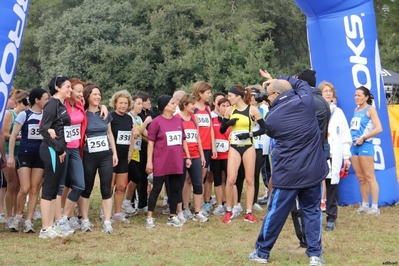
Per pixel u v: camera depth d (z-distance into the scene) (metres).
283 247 6.71
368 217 8.58
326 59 9.36
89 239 7.09
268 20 31.72
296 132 5.66
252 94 8.30
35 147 7.42
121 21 32.31
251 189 8.30
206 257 6.19
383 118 9.40
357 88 8.88
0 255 6.22
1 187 7.71
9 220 7.85
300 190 5.77
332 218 7.71
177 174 8.00
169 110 7.96
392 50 28.62
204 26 31.25
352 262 6.00
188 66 28.84
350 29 9.20
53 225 7.23
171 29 30.86
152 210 7.98
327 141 7.42
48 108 6.85
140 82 29.98
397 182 9.59
